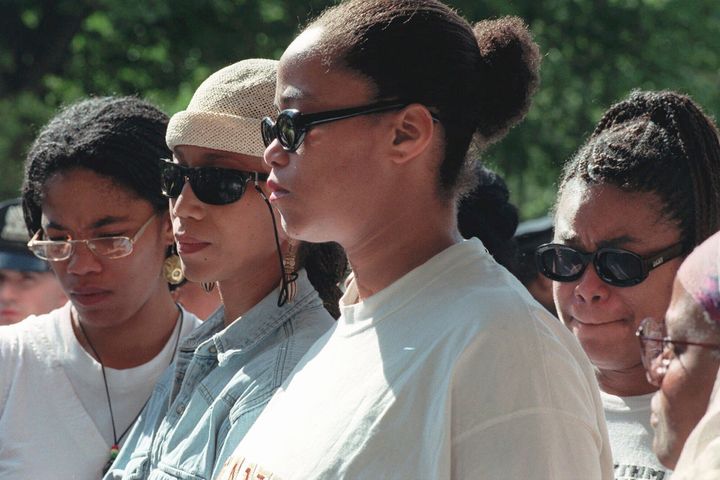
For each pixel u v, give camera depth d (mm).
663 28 35469
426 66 6051
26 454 9086
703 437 4434
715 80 37031
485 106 6367
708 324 4566
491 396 5523
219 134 7637
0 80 36188
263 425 6480
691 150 7195
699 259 4656
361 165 6055
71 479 9094
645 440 7059
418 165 6125
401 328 5984
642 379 7195
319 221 6168
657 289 7109
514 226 10766
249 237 7727
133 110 9391
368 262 6285
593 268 7211
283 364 7242
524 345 5613
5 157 33562
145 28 35250
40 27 36000
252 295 7887
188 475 7309
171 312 9688
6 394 9273
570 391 5660
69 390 9305
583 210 7258
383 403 5750
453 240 6316
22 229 13180
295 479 5855
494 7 31312
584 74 34750
